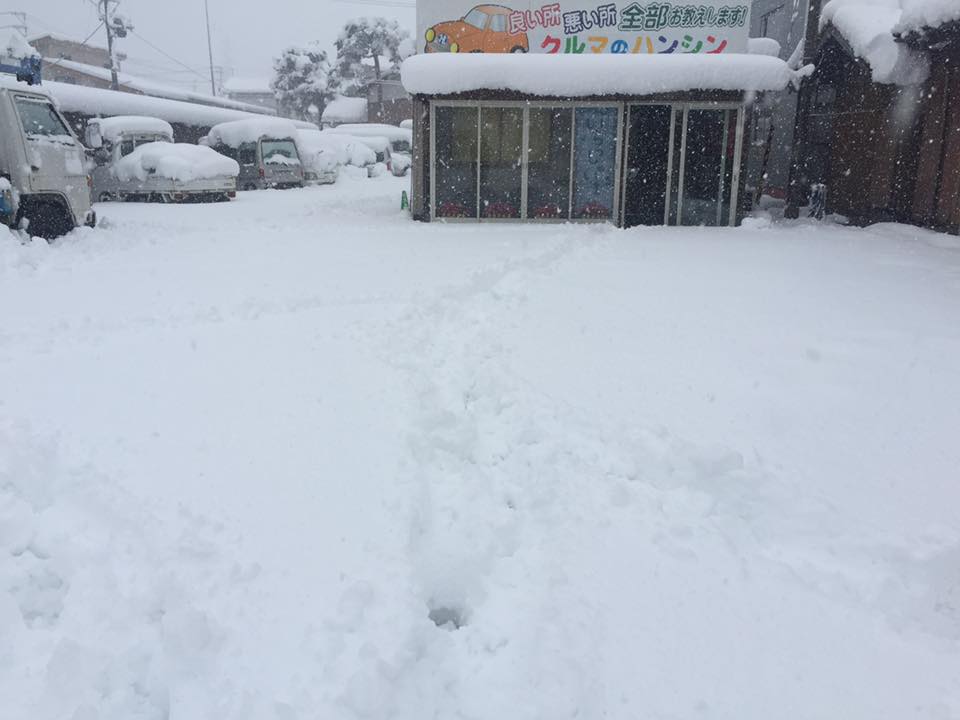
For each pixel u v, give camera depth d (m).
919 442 4.02
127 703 2.36
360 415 4.43
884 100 13.91
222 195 19.89
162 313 6.63
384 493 3.54
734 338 5.93
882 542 3.04
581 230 13.42
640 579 2.91
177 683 2.38
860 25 13.21
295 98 58.19
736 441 4.02
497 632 2.67
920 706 2.30
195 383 4.92
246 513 3.34
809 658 2.51
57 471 3.69
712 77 13.82
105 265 9.25
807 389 4.79
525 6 14.53
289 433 4.18
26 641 2.63
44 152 10.43
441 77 13.91
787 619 2.70
